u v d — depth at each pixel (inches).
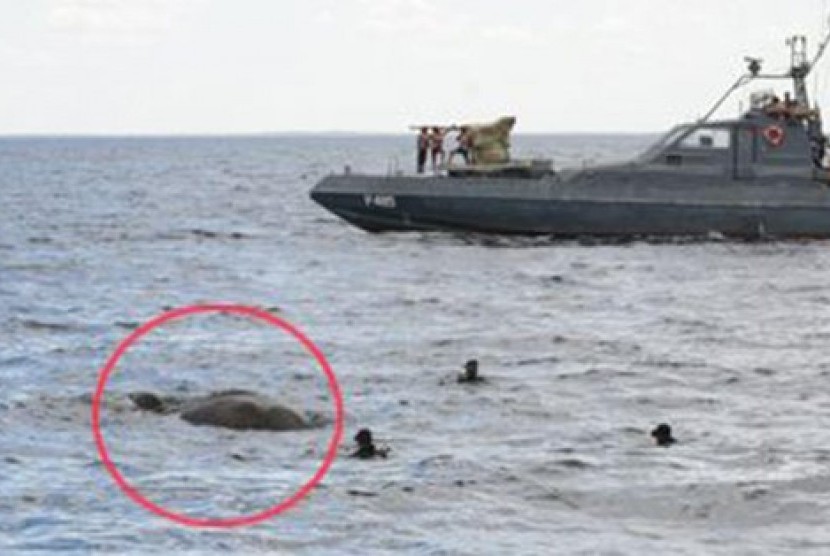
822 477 2847.0
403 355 4507.9
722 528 2519.7
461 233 7829.7
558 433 3289.9
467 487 2760.8
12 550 2363.4
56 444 3097.9
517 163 7815.0
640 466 2950.3
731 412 3575.3
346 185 7859.3
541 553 2349.9
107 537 2434.8
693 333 5039.4
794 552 2374.5
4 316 5423.2
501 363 4343.0
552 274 6766.7
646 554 2352.4
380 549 2372.0
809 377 4101.9
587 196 7564.0
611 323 5305.1
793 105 7623.0
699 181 7588.6
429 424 3378.4
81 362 4325.8
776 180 7598.4
